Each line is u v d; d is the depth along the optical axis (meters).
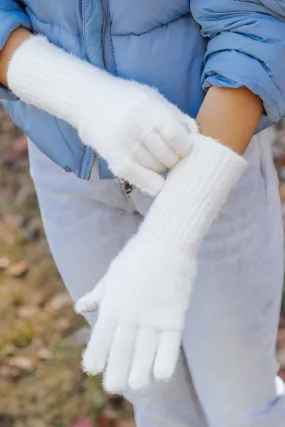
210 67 1.86
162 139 1.76
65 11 1.94
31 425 3.40
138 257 1.75
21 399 3.53
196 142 1.79
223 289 2.17
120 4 1.88
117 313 1.72
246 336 2.22
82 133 1.85
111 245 2.28
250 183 2.12
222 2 1.83
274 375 2.35
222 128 1.83
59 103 1.90
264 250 2.19
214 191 1.77
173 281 1.73
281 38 1.82
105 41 1.95
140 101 1.78
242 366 2.25
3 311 4.04
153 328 1.71
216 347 2.23
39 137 2.12
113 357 1.72
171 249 1.75
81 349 3.73
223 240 2.13
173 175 1.79
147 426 2.52
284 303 3.76
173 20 1.94
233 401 2.30
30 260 4.38
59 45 2.04
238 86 1.82
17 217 4.75
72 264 2.35
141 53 1.94
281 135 5.07
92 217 2.26
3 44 2.00
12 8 2.07
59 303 4.04
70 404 3.47
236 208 2.11
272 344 2.31
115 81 1.89
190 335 2.25
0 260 4.38
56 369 3.65
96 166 2.14
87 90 1.87
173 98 1.99
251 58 1.82
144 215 2.21
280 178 4.67
